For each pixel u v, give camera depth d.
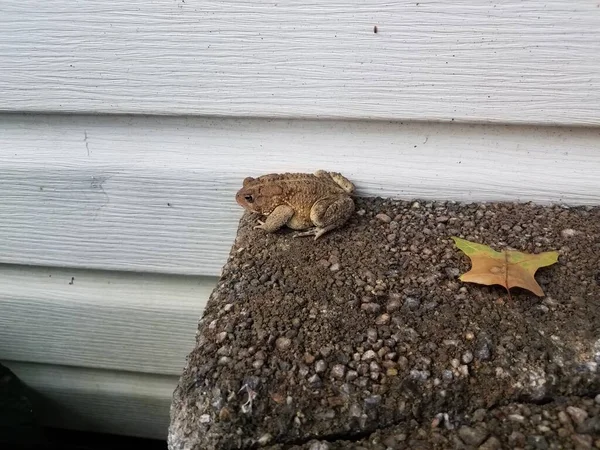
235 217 0.28
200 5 0.22
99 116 0.26
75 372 0.35
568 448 0.15
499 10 0.21
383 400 0.17
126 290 0.31
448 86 0.23
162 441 0.36
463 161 0.25
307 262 0.23
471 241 0.23
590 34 0.21
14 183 0.28
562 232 0.24
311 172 0.26
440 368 0.18
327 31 0.22
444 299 0.21
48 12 0.23
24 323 0.33
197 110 0.25
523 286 0.20
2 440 0.29
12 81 0.25
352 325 0.20
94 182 0.28
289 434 0.17
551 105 0.23
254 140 0.26
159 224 0.29
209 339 0.19
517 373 0.18
